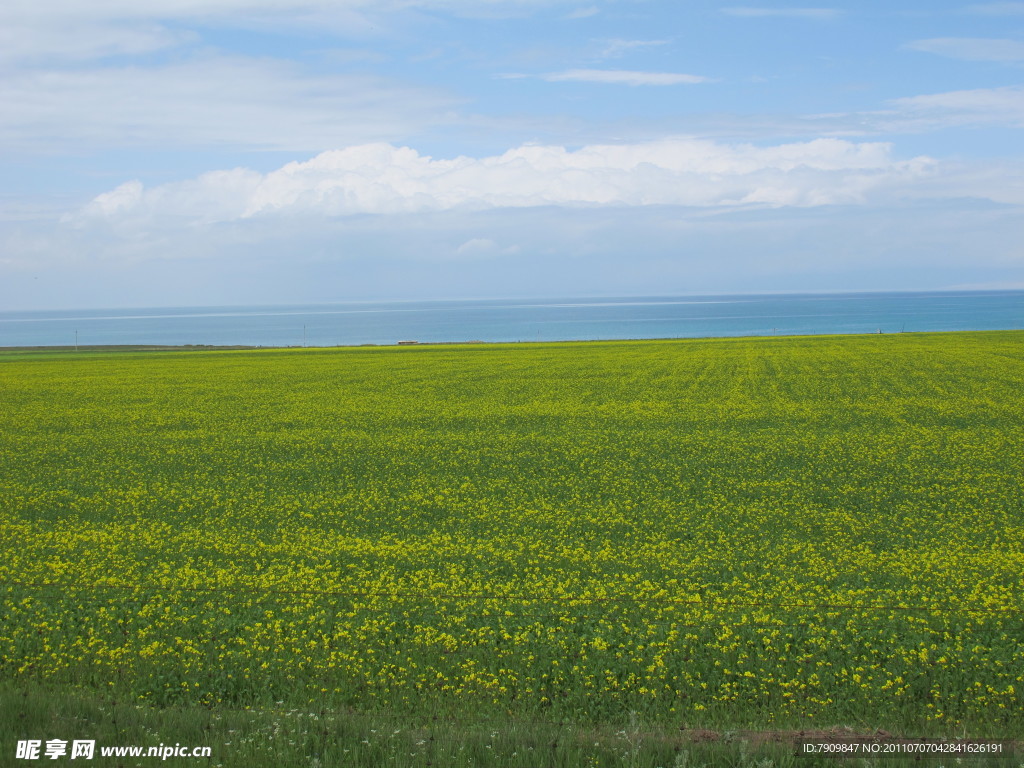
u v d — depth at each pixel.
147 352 93.06
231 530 20.94
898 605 14.30
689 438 33.31
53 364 76.56
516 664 11.98
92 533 20.61
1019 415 36.81
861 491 23.86
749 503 22.78
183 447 33.50
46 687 11.41
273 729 9.51
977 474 25.73
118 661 12.28
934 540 18.95
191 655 12.45
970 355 63.22
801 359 64.19
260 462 30.23
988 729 9.88
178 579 16.72
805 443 31.61
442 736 9.38
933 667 11.54
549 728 9.78
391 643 12.89
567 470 27.78
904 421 36.03
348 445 33.47
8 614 14.37
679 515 21.62
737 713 10.54
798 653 12.13
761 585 15.64
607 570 17.02
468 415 41.03
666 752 8.91
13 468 29.48
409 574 16.88
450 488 25.41
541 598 15.18
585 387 51.16
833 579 16.12
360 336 188.88
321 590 15.87
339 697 11.10
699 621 13.66
